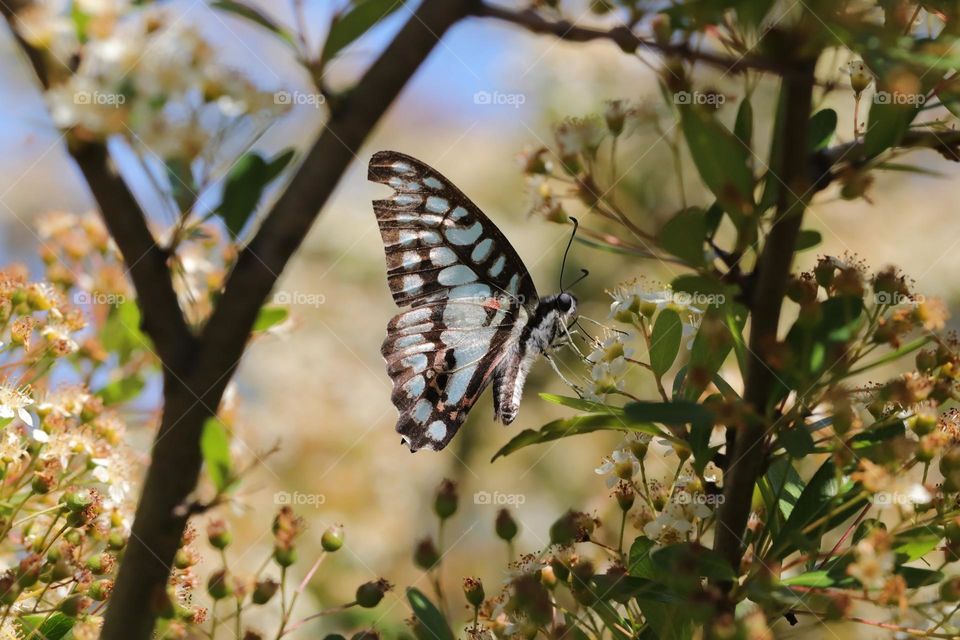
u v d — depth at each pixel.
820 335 0.70
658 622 0.71
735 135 0.70
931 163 0.78
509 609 0.72
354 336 0.96
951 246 0.93
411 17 0.62
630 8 0.66
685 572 0.69
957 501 0.71
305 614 0.85
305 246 1.01
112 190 0.61
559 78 0.91
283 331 0.77
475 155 1.02
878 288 0.71
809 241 0.71
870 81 0.70
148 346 0.75
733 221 0.69
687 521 0.71
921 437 0.71
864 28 0.64
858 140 0.70
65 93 0.59
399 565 0.90
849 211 0.94
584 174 0.71
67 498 0.72
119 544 0.73
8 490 0.73
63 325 0.75
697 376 0.70
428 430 0.81
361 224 1.02
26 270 0.75
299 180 0.62
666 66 0.69
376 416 0.94
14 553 0.73
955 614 0.70
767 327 0.70
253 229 0.67
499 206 0.97
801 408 0.70
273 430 0.92
